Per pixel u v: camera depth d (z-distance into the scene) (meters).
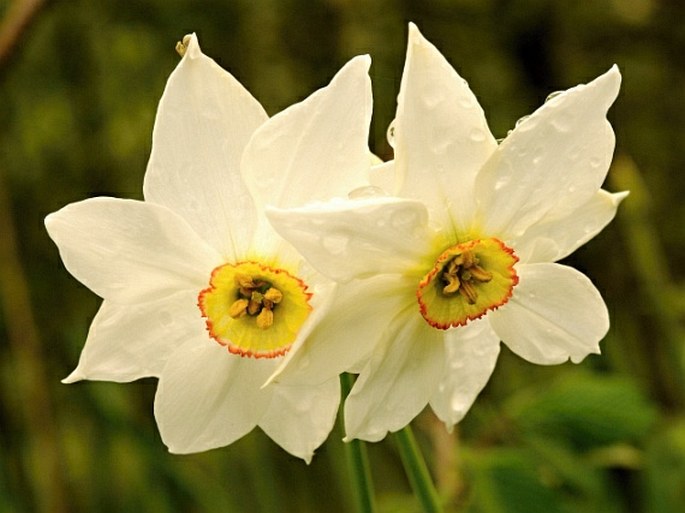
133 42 0.45
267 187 0.23
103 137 0.45
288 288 0.24
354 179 0.23
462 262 0.23
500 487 0.29
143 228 0.23
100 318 0.23
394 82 0.44
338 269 0.22
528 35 0.49
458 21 0.47
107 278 0.23
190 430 0.24
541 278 0.23
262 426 0.24
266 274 0.23
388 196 0.22
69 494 0.42
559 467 0.30
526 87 0.49
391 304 0.23
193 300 0.24
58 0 0.37
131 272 0.23
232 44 0.45
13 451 0.42
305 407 0.24
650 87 0.51
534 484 0.29
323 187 0.23
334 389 0.24
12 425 0.43
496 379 0.41
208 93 0.23
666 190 0.50
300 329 0.23
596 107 0.22
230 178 0.23
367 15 0.45
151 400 0.43
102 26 0.45
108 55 0.45
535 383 0.41
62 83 0.45
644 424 0.30
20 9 0.34
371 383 0.23
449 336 0.24
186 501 0.39
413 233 0.23
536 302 0.24
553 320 0.24
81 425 0.44
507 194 0.23
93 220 0.23
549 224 0.23
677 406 0.42
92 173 0.45
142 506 0.40
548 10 0.49
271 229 0.24
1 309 0.42
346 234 0.22
